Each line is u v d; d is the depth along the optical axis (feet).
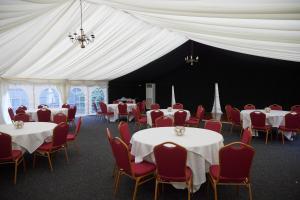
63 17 14.62
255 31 9.95
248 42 12.94
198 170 9.78
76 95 35.47
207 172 10.38
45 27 15.20
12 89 28.30
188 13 9.30
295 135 21.86
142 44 23.07
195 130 13.08
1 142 11.01
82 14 14.84
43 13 12.21
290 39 10.27
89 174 12.71
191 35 15.55
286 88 30.96
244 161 8.42
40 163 14.46
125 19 17.06
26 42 16.76
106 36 19.06
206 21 10.02
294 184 11.28
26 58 20.52
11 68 22.76
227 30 10.86
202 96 39.63
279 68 31.42
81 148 17.74
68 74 29.12
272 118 19.48
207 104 39.14
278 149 17.35
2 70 22.79
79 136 21.83
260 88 33.37
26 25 13.85
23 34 15.20
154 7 9.53
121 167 9.75
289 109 30.83
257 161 14.62
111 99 39.32
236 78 35.73
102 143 19.24
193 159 9.70
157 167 9.00
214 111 37.76
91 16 15.47
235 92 35.94
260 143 19.17
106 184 11.46
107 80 37.70
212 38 14.20
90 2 12.44
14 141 12.32
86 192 10.62
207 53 37.68
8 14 9.84
